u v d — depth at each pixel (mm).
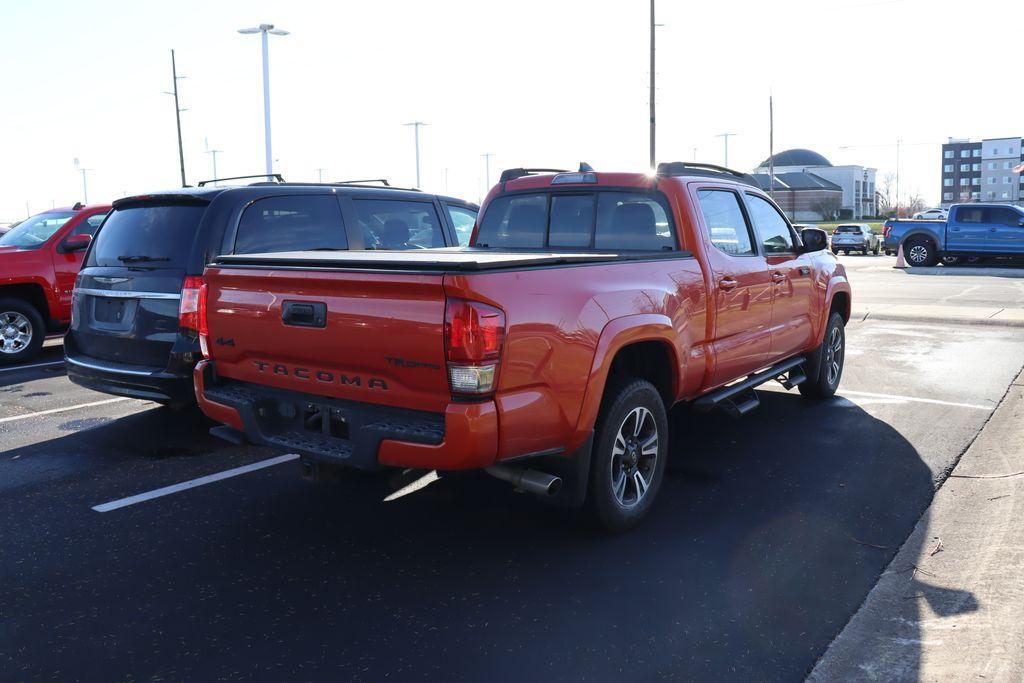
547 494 3607
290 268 3820
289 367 3938
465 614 3426
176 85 42375
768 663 3035
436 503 4766
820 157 129125
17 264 9367
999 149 161250
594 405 3818
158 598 3600
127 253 5961
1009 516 4336
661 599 3539
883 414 6605
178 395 5625
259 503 4805
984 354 9344
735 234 5492
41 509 4711
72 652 3148
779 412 6727
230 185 6195
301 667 3031
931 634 3211
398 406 3537
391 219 7227
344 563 3955
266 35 30047
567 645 3168
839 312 7336
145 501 4844
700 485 4961
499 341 3322
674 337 4449
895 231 24859
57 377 8750
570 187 5477
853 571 3779
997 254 23125
